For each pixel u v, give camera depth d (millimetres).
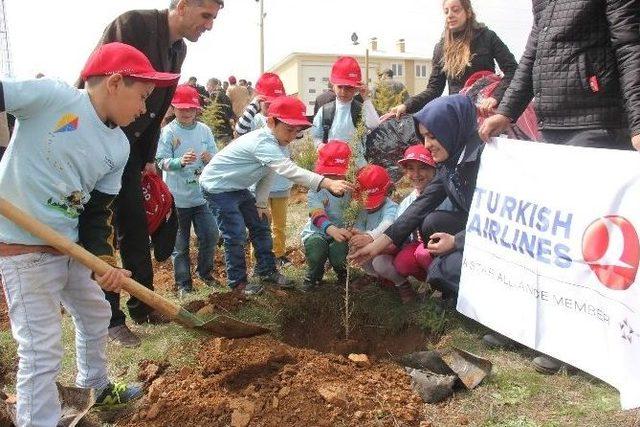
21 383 2732
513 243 3715
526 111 5199
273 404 3154
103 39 3994
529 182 3635
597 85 3617
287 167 4594
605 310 3201
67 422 2973
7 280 2721
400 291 4805
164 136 5391
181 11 4035
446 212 4426
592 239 3252
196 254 6863
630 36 3377
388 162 6145
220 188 4941
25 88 2568
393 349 4426
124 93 2742
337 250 5020
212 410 3145
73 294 3035
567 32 3629
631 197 3076
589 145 3691
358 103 6191
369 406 3148
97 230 3012
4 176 2705
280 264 6027
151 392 3318
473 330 4125
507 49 5543
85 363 3203
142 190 4230
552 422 2986
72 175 2736
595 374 3234
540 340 3559
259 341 3867
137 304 4289
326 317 4828
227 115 13078
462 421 3047
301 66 33312
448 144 4148
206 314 4418
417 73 33750
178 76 2848
